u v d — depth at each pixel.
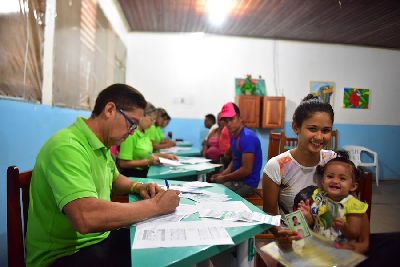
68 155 0.97
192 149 3.83
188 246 0.74
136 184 1.34
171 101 5.40
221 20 4.58
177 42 5.37
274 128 4.66
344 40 1.83
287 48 4.96
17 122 1.57
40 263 1.03
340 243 0.84
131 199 1.24
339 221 0.89
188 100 5.41
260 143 2.42
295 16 3.96
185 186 1.41
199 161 2.40
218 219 0.94
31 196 1.03
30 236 1.04
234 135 2.52
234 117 2.42
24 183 1.04
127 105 1.12
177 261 0.68
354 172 0.94
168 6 4.16
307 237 0.89
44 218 1.03
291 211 1.12
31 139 1.75
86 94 2.95
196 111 5.43
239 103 4.88
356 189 0.95
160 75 5.38
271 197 1.17
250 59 5.32
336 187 0.94
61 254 1.04
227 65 5.37
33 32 1.75
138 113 1.14
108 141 1.16
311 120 1.04
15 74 1.53
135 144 2.51
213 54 5.37
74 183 0.92
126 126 1.13
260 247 0.98
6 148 1.45
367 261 0.77
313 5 3.41
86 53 2.90
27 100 1.69
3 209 1.42
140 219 0.92
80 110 2.78
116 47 4.36
